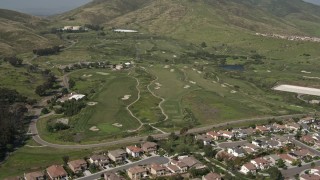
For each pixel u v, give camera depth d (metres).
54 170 174.38
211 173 171.38
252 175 173.75
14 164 191.12
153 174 175.12
